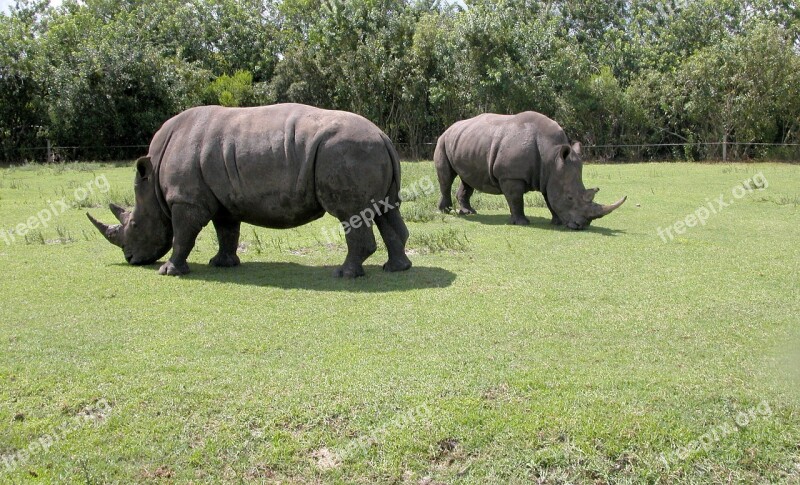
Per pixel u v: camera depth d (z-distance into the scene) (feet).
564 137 43.68
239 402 17.61
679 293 27.63
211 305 26.07
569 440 15.92
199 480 14.62
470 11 110.63
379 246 37.52
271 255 36.01
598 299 26.81
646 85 109.70
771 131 106.11
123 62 104.83
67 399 17.87
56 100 102.73
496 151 45.06
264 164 29.32
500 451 15.58
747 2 126.62
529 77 108.17
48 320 24.29
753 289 28.25
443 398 17.78
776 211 50.37
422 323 23.76
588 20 136.46
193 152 30.40
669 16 128.88
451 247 37.04
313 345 21.65
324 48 114.83
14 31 106.93
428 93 111.75
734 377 19.15
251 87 119.14
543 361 20.31
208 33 137.90
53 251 36.50
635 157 112.16
